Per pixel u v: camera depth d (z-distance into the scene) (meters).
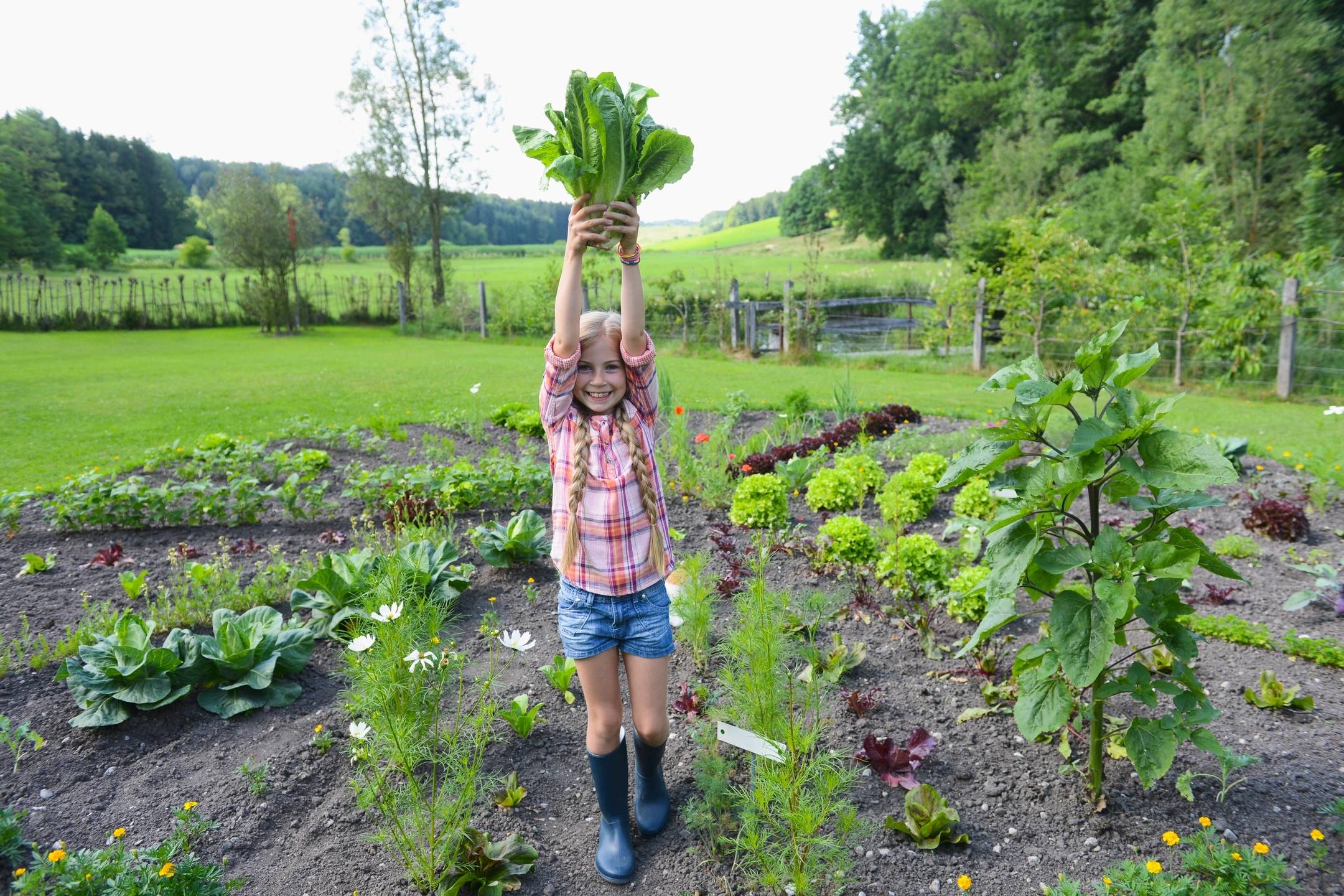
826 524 5.11
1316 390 12.12
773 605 3.15
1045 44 40.88
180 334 27.58
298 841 2.78
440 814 2.65
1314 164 19.23
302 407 11.55
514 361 18.52
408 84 31.27
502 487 6.21
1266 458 7.59
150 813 2.91
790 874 2.49
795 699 3.42
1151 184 25.09
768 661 2.95
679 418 7.24
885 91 51.59
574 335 2.51
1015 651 3.95
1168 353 13.89
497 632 4.27
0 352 20.19
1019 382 2.80
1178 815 2.82
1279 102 22.20
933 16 48.34
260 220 27.50
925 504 6.10
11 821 2.69
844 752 3.18
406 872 2.62
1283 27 22.48
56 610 4.54
